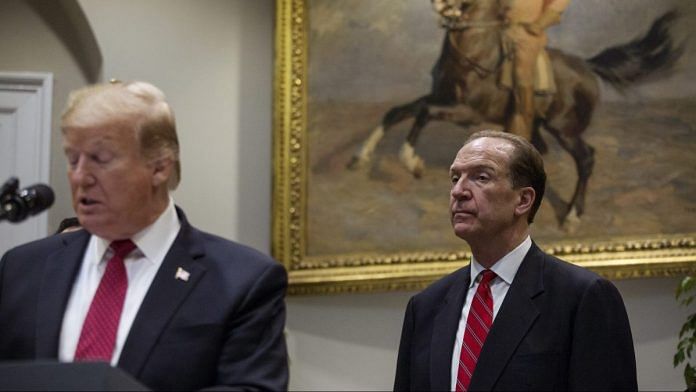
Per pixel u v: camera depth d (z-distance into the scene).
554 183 5.42
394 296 5.52
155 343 2.46
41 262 2.67
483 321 3.24
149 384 2.43
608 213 5.39
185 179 5.68
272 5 5.77
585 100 5.45
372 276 5.42
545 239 5.39
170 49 5.75
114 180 2.44
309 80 5.59
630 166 5.41
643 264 5.25
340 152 5.55
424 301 3.45
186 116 5.71
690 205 5.37
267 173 5.68
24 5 6.02
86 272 2.63
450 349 3.25
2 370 1.99
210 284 2.57
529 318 3.17
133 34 5.75
